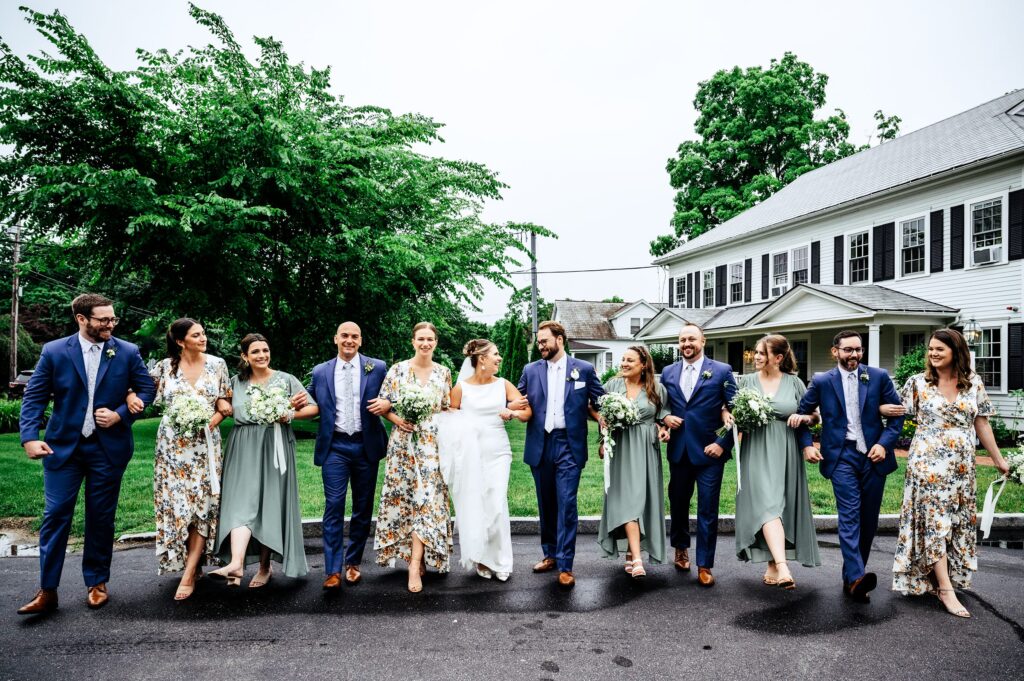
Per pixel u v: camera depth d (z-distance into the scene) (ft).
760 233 70.64
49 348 13.08
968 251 49.55
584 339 153.89
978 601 13.94
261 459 14.24
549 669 10.73
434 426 15.06
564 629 12.38
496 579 15.40
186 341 14.19
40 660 10.91
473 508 15.06
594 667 10.79
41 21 35.53
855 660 11.03
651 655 11.25
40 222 37.52
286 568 14.19
